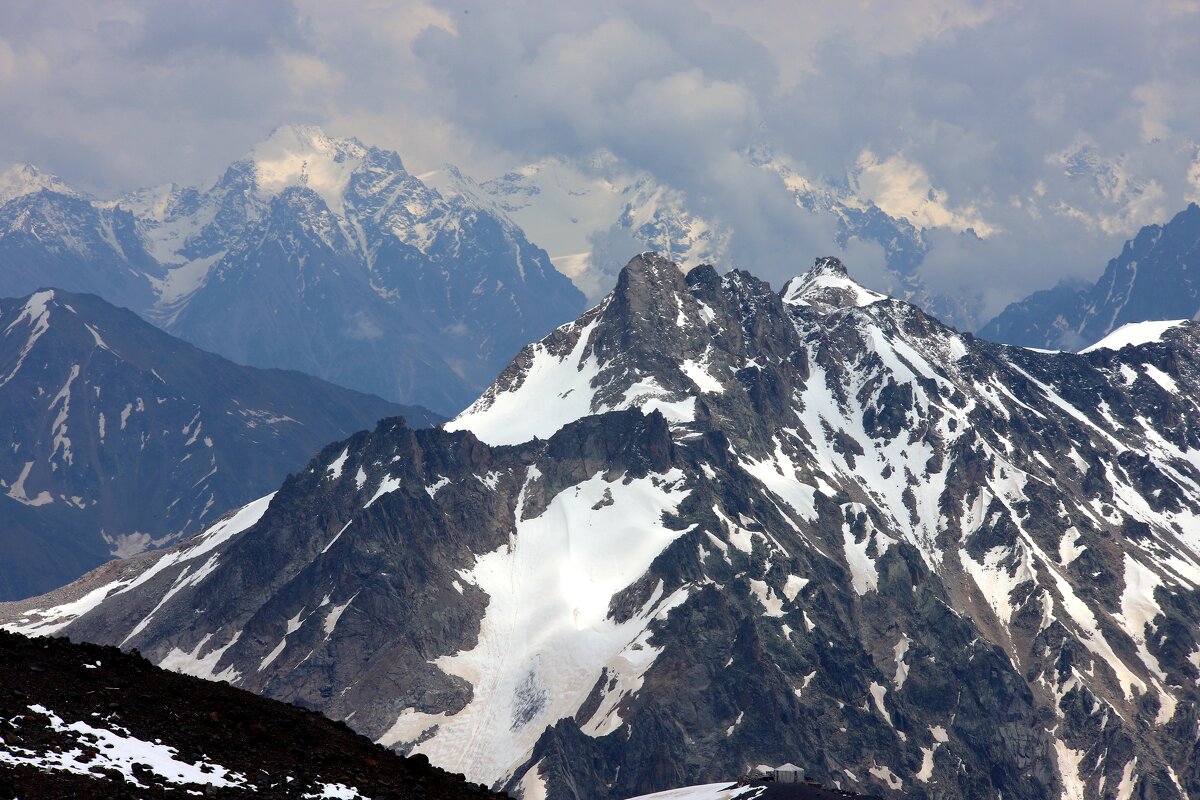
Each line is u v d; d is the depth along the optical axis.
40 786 158.75
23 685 184.88
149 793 165.38
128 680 197.25
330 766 190.38
